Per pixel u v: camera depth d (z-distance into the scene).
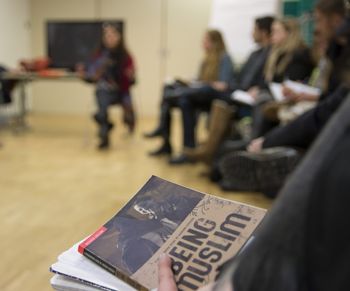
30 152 3.83
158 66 6.49
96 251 0.65
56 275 0.65
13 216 2.21
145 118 6.41
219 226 0.62
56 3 6.54
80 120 6.01
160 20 6.38
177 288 0.56
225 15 5.73
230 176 2.38
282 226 0.31
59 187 2.73
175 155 3.72
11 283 1.55
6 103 4.89
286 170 1.84
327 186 0.28
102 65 4.26
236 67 5.34
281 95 2.32
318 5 1.66
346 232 0.27
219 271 0.54
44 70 4.88
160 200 0.69
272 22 3.36
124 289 0.60
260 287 0.31
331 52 1.25
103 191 2.63
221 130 2.89
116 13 6.45
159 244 0.63
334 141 0.30
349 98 0.32
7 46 6.06
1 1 5.86
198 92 3.26
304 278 0.29
